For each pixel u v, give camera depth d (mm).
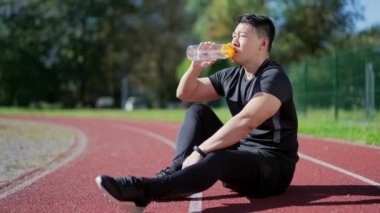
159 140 11836
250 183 4227
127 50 57656
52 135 13633
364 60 14102
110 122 21531
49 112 33594
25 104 52688
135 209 3742
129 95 68812
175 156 4387
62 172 6578
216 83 4684
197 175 3783
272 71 4160
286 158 4289
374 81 13750
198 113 4492
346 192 4660
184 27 57969
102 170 6793
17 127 16984
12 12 51969
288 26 34938
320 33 34938
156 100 64062
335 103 15297
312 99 17281
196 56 4516
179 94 4688
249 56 4238
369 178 5469
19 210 4305
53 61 54312
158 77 59781
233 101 4438
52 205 4480
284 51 34781
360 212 3889
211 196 4602
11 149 9734
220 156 3922
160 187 3707
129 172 6613
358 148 8656
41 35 52812
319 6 34625
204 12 38094
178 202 4406
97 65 55062
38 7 53062
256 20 4234
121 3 55156
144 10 57500
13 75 51312
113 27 56406
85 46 53969
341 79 15141
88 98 62062
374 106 13664
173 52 58656
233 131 3980
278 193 4453
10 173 6594
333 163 6812
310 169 6281
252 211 4012
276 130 4230
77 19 54312
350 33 34875
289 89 4168
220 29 35094
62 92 57125
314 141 10375
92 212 4164
